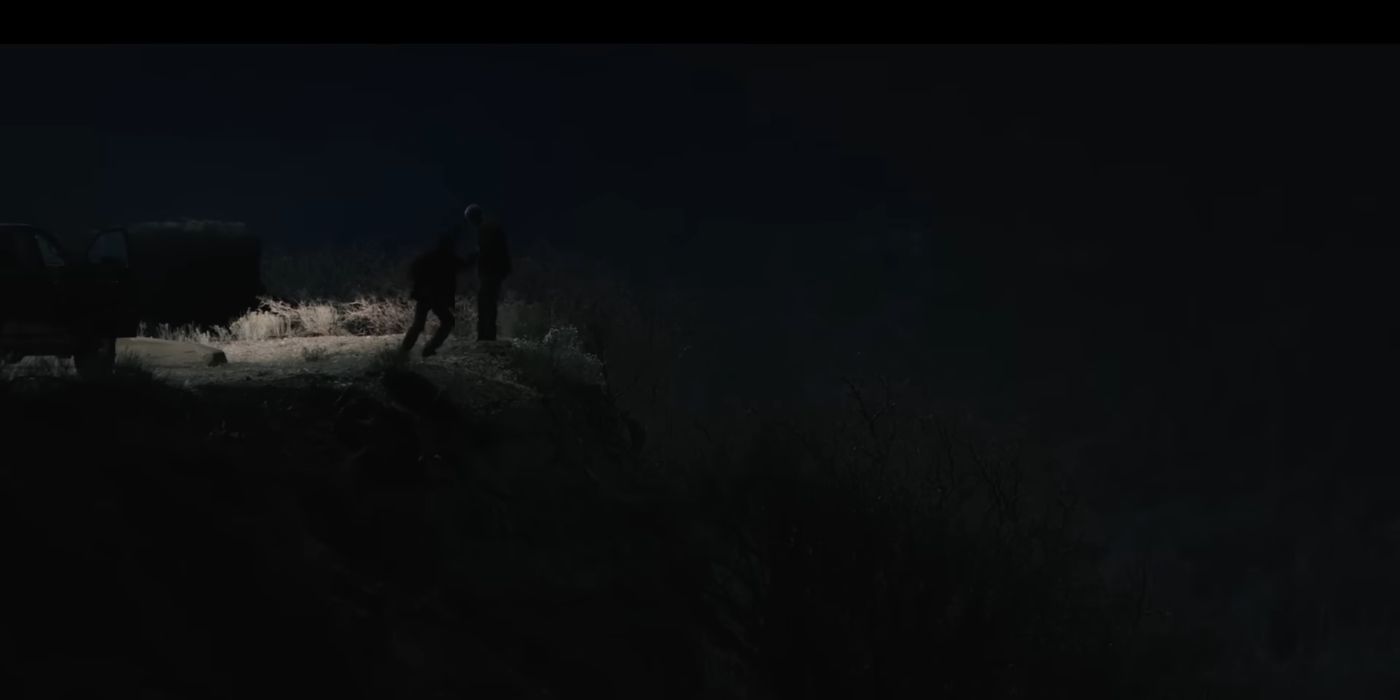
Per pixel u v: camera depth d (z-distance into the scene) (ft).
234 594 23.66
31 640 20.36
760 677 36.58
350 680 23.63
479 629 28.73
